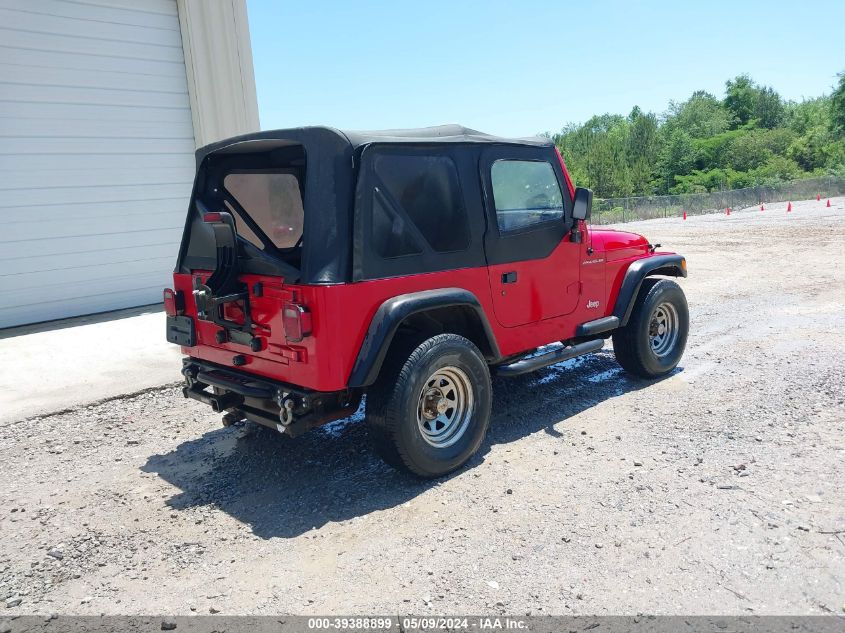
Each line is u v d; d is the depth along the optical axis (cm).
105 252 953
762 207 3506
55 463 443
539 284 459
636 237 561
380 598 276
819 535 305
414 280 371
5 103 841
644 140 7850
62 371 644
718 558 291
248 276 369
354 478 400
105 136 938
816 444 408
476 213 410
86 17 905
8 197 855
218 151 410
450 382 396
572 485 371
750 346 658
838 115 7025
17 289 873
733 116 9138
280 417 357
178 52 1007
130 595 288
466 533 326
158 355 700
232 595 284
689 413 476
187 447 467
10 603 284
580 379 579
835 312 800
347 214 344
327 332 333
